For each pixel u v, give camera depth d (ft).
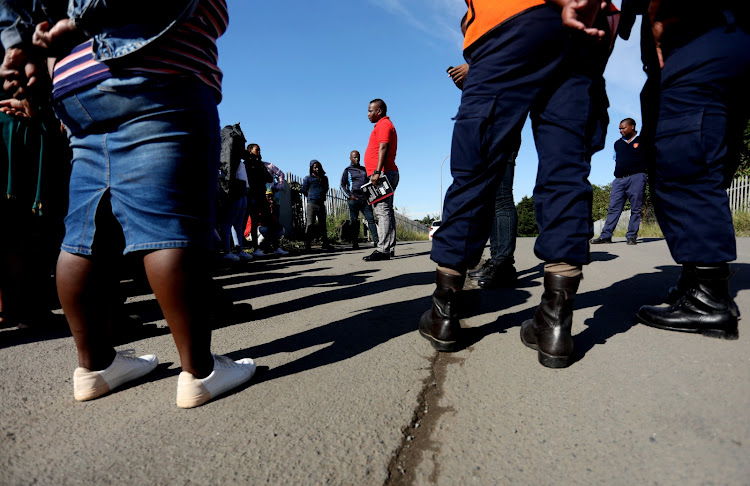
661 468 2.76
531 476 2.77
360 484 2.78
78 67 3.67
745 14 4.88
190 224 3.82
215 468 3.00
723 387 3.81
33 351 5.83
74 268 3.97
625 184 19.15
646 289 8.07
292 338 6.10
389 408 3.80
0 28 3.76
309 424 3.57
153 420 3.75
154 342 6.14
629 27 5.65
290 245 27.40
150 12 3.48
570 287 4.60
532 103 4.83
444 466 2.93
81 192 3.96
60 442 3.40
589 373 4.32
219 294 6.98
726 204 5.15
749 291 7.41
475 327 6.17
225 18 4.30
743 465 2.73
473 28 4.94
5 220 6.39
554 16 4.49
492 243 9.27
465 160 4.95
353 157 27.07
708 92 5.11
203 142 3.91
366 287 10.23
